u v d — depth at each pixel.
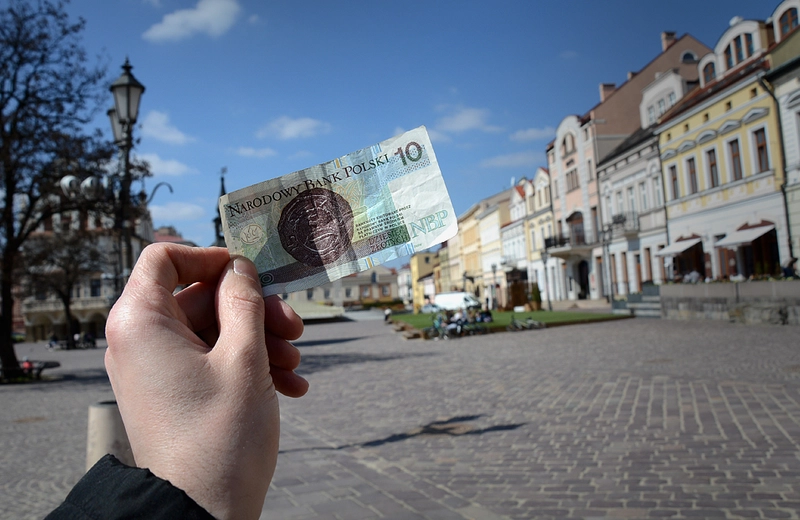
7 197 20.12
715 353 13.80
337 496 5.36
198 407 0.86
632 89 48.94
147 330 0.91
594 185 49.06
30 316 74.75
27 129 19.73
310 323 70.38
